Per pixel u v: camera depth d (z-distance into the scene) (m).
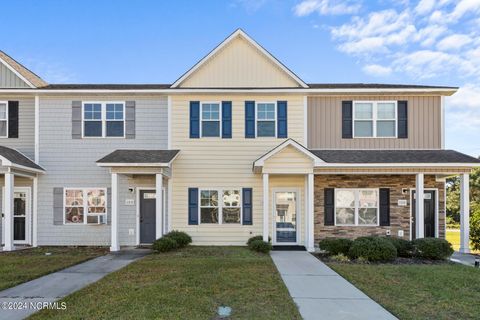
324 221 14.80
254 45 15.02
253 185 14.73
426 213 14.94
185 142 14.84
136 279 8.35
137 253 12.80
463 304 6.58
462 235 13.23
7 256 12.00
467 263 11.05
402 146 14.89
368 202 14.90
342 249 11.80
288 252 12.90
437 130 14.91
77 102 15.02
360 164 13.20
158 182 13.35
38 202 14.79
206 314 5.89
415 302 6.71
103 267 10.14
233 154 14.79
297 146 13.07
